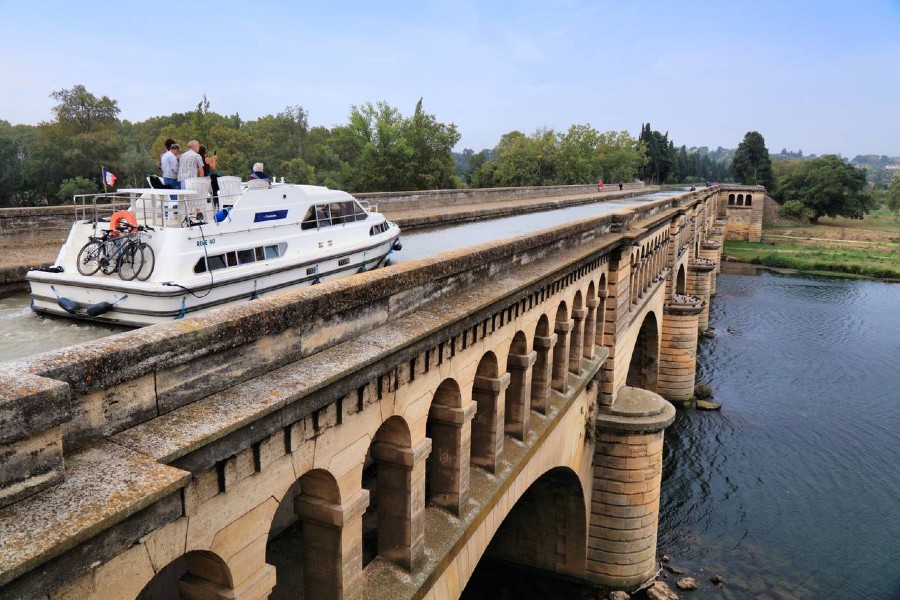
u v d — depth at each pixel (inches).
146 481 229.0
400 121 3732.8
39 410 213.9
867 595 1167.6
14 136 4025.6
